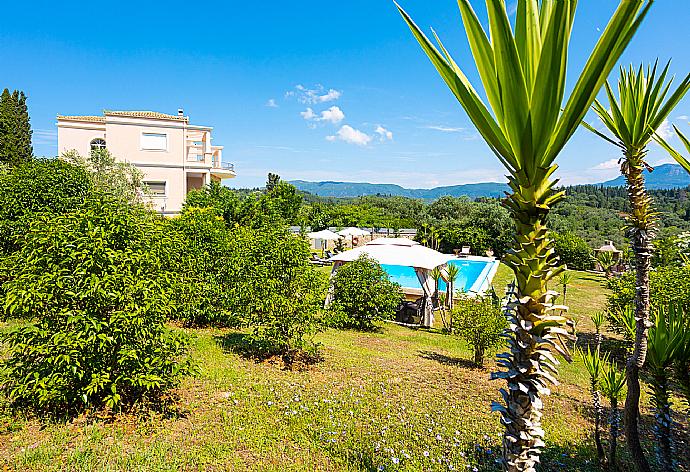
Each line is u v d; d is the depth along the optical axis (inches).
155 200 1093.8
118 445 179.3
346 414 233.8
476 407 262.4
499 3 53.7
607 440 222.2
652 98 105.7
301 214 1784.0
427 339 476.1
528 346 68.3
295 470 173.2
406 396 274.2
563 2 49.9
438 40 64.4
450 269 595.8
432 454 192.1
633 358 116.6
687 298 290.0
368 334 484.1
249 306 331.0
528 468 69.9
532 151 61.1
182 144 1134.4
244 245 416.8
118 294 196.1
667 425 120.0
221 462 175.6
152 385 204.7
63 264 195.0
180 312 392.5
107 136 1065.5
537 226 66.7
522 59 59.7
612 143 118.0
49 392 186.2
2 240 350.0
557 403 278.7
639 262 116.7
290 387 271.7
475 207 1844.2
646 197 115.2
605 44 51.9
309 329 329.1
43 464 159.5
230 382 272.8
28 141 1424.7
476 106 62.2
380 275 515.5
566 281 633.6
